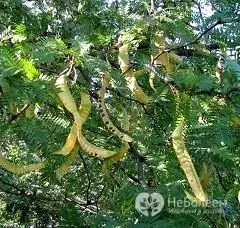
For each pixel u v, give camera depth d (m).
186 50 3.91
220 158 3.21
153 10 3.93
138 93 3.61
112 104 4.12
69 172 5.37
